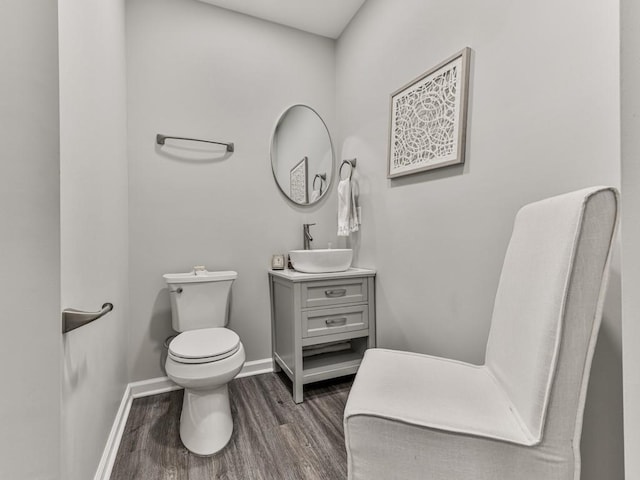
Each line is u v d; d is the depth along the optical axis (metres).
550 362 0.69
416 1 1.60
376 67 1.95
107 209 1.30
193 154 2.02
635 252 0.50
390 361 1.10
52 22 0.57
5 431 0.49
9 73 0.49
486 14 1.22
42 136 0.55
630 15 0.51
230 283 1.90
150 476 1.21
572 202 0.74
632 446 0.50
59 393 0.57
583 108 0.91
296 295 1.77
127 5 1.86
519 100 1.10
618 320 0.83
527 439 0.69
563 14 0.96
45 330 0.54
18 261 0.51
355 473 0.78
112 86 1.45
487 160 1.23
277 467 1.25
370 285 1.97
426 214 1.55
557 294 0.70
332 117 2.46
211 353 1.36
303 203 2.35
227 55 2.12
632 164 0.51
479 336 1.28
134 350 1.86
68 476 0.82
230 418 1.47
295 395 1.75
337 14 2.18
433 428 0.73
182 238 1.99
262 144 2.22
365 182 2.08
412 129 1.60
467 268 1.33
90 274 1.04
